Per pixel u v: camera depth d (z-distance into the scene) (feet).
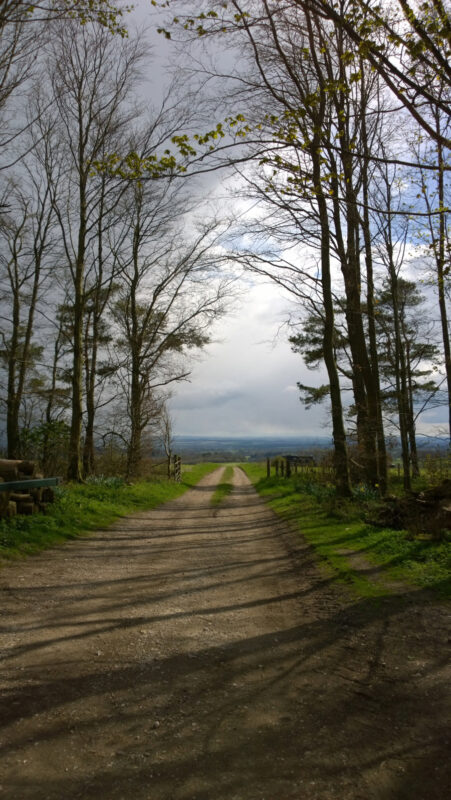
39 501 34.22
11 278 83.87
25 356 80.79
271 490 77.25
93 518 38.73
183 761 9.15
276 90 24.50
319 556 27.25
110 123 58.90
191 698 11.59
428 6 16.57
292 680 12.62
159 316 75.87
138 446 72.79
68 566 24.50
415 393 85.05
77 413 57.36
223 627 16.55
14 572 22.62
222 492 82.07
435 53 16.49
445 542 26.07
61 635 15.38
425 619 16.83
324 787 8.48
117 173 21.08
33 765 8.91
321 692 11.97
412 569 22.54
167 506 57.16
